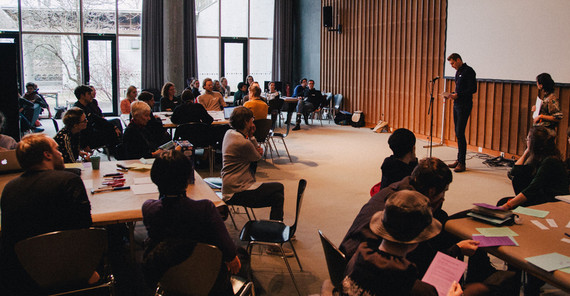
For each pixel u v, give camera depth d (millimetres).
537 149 3268
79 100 6168
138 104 4547
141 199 2971
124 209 2777
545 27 6652
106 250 2361
